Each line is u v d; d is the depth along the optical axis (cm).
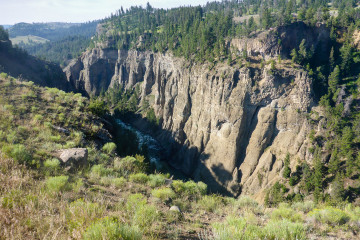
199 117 10588
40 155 1200
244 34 10112
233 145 8931
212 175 9094
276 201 6341
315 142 7319
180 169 10394
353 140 6588
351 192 5700
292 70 8444
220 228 493
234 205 1031
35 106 2661
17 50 13238
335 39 10006
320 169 6456
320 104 7931
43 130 1898
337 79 8088
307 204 1071
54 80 14275
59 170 1003
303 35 9969
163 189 979
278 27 9725
